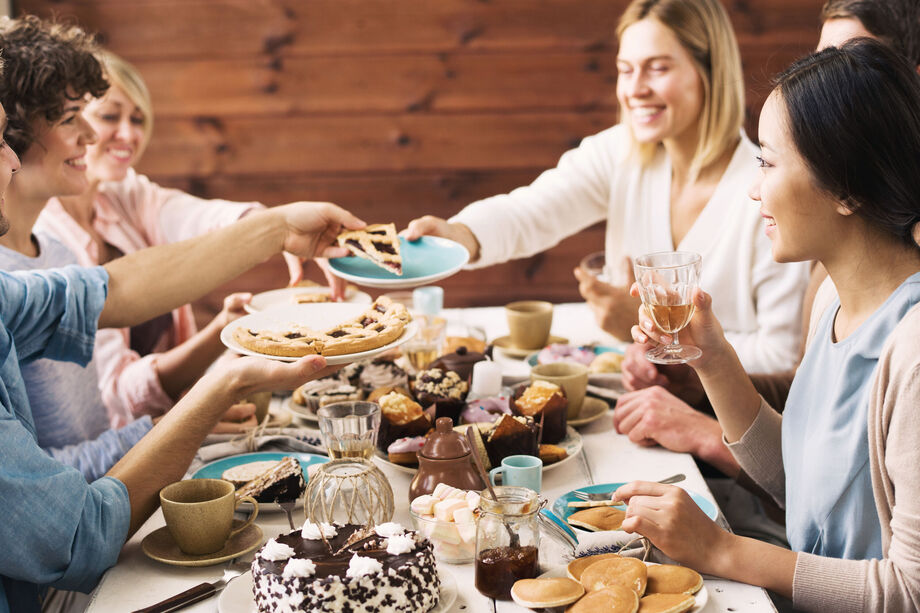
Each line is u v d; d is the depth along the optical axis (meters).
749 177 2.22
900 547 1.09
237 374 1.33
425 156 3.99
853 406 1.21
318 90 3.91
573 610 1.02
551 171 2.54
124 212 2.59
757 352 2.16
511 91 3.94
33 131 1.67
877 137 1.12
